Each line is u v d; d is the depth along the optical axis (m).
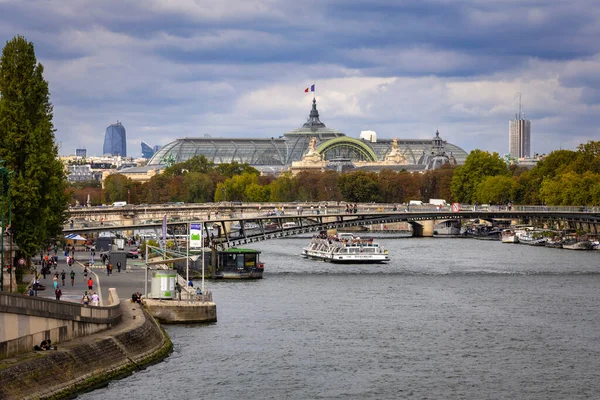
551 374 155.00
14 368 120.56
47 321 135.00
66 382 129.88
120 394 134.75
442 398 140.88
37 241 199.25
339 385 146.00
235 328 185.75
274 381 147.12
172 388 140.25
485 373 155.00
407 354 167.12
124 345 148.50
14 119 198.50
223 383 144.75
